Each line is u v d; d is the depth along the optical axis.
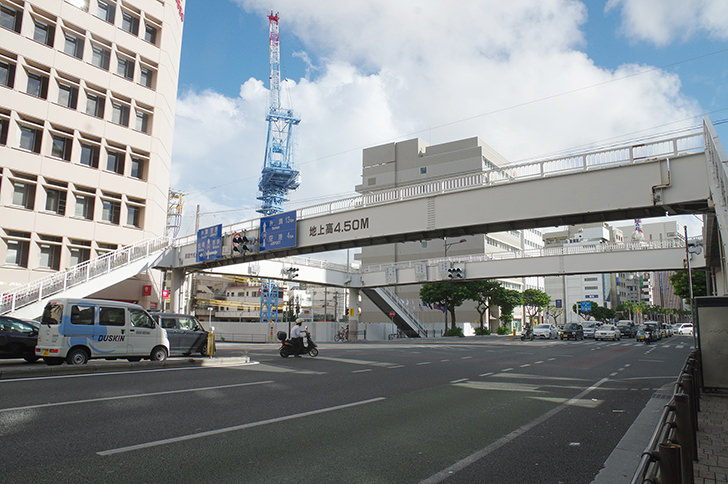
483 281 64.38
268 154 88.81
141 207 35.50
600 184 17.17
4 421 7.05
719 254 28.30
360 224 23.91
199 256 32.78
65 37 32.38
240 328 47.03
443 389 11.64
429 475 5.24
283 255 29.08
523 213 18.64
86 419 7.32
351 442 6.50
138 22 36.81
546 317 113.75
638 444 6.73
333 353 23.77
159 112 37.12
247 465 5.37
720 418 8.49
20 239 28.83
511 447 6.49
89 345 14.02
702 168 15.45
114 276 29.75
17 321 15.56
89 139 33.00
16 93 29.41
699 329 11.48
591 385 13.02
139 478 4.86
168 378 12.16
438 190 21.31
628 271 36.22
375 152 92.38
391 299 56.53
